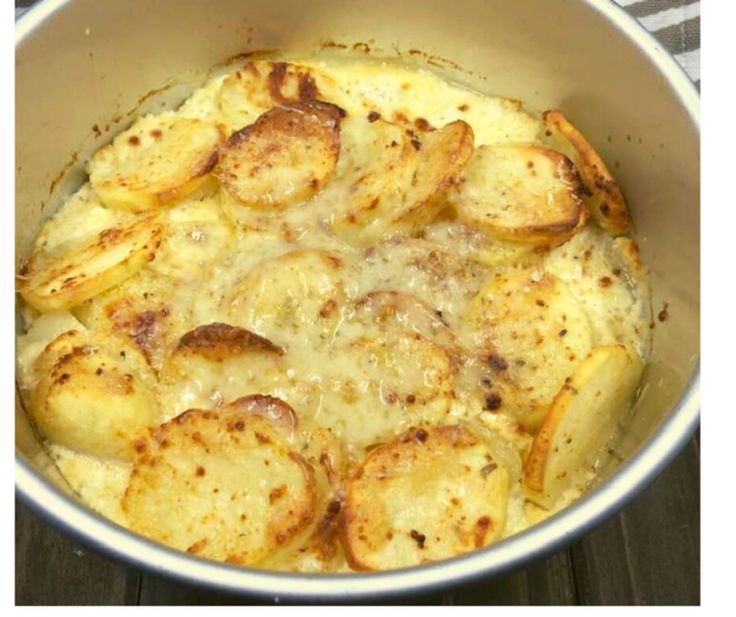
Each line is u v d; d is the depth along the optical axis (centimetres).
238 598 23
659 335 33
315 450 29
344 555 27
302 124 34
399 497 28
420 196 33
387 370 30
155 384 30
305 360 30
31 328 32
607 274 34
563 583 31
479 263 33
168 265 33
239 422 28
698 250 31
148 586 31
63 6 33
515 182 34
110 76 36
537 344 31
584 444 30
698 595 31
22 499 24
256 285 31
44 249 34
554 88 37
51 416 29
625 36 33
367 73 39
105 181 35
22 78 33
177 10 36
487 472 28
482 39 37
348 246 33
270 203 33
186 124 36
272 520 27
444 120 38
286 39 38
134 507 28
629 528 32
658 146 33
